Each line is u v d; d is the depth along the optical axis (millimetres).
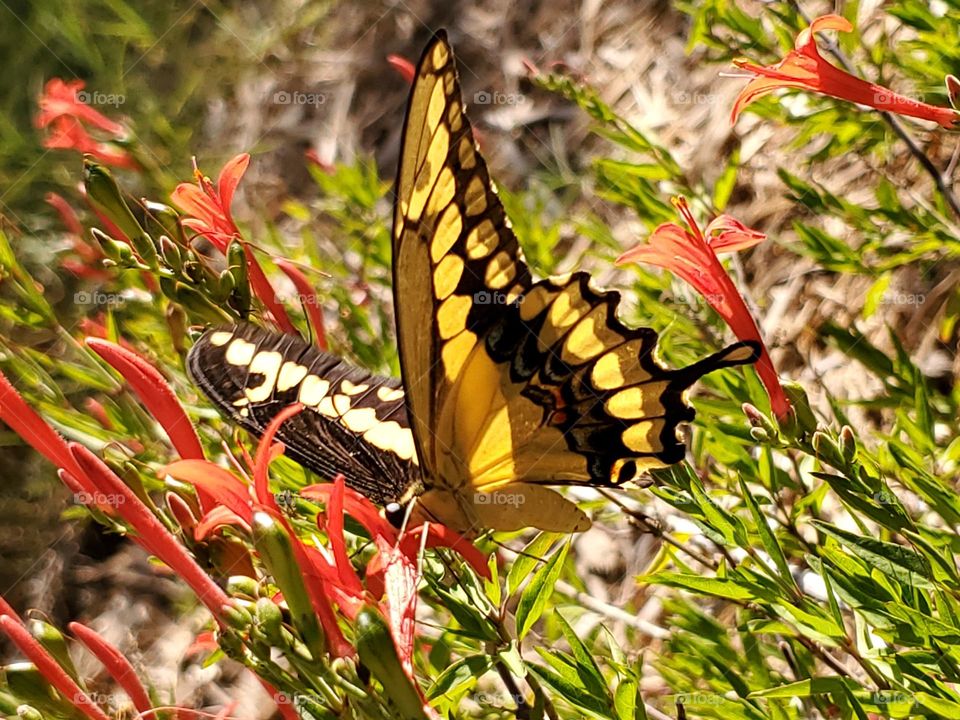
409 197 338
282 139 904
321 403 362
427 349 341
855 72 447
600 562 554
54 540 736
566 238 698
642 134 459
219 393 358
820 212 455
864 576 350
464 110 343
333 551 327
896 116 452
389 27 914
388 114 889
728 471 409
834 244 447
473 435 346
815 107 463
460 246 344
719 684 400
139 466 353
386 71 904
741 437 391
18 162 773
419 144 338
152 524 332
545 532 353
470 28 872
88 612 707
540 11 836
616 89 762
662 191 477
